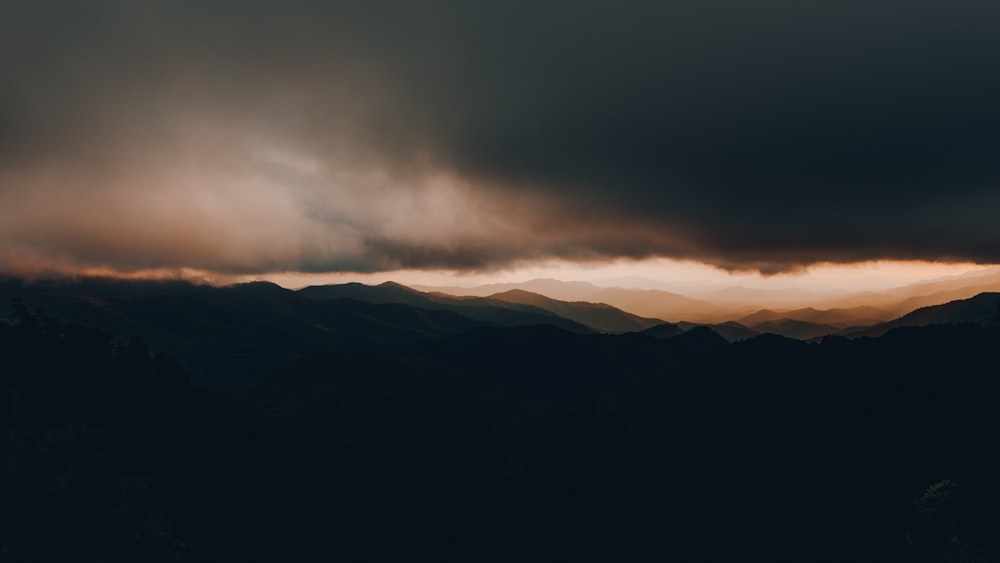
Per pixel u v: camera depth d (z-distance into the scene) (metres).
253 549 47.69
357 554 55.00
